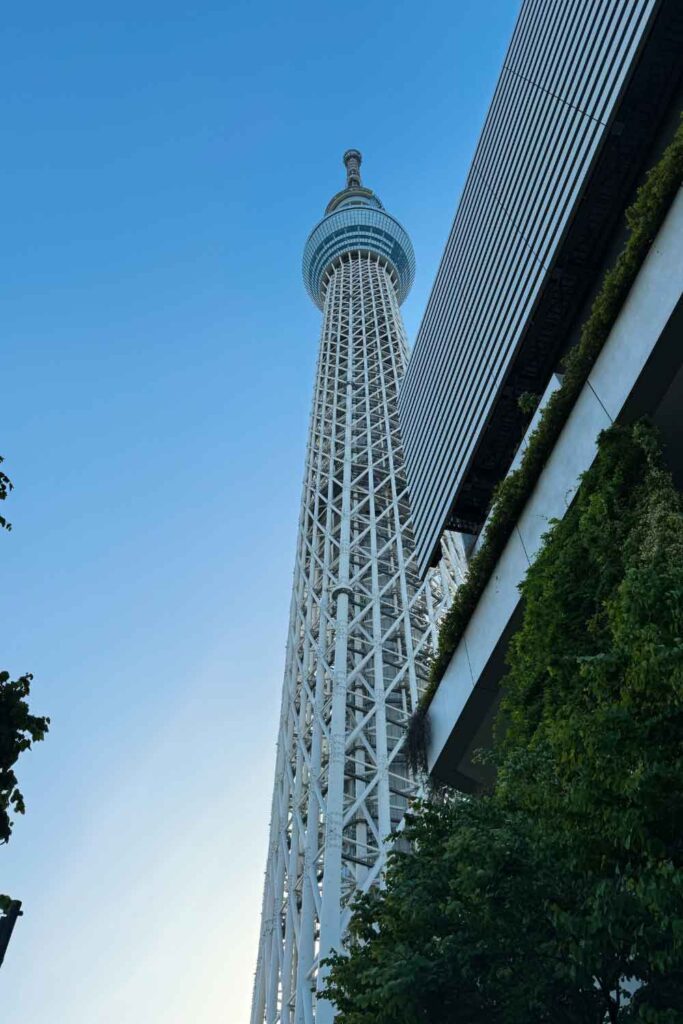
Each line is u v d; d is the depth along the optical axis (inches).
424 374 1439.5
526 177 1045.2
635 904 398.3
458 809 562.3
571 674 606.5
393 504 2866.6
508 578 880.9
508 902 457.1
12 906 396.2
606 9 863.7
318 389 3907.5
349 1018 564.7
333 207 6648.6
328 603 2399.1
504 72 1175.0
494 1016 491.2
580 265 944.3
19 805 450.0
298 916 1768.0
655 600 431.8
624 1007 447.5
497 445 1099.9
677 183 674.8
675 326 661.3
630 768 396.5
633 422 715.4
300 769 2047.2
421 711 1061.8
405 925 550.0
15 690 477.4
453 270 1320.1
